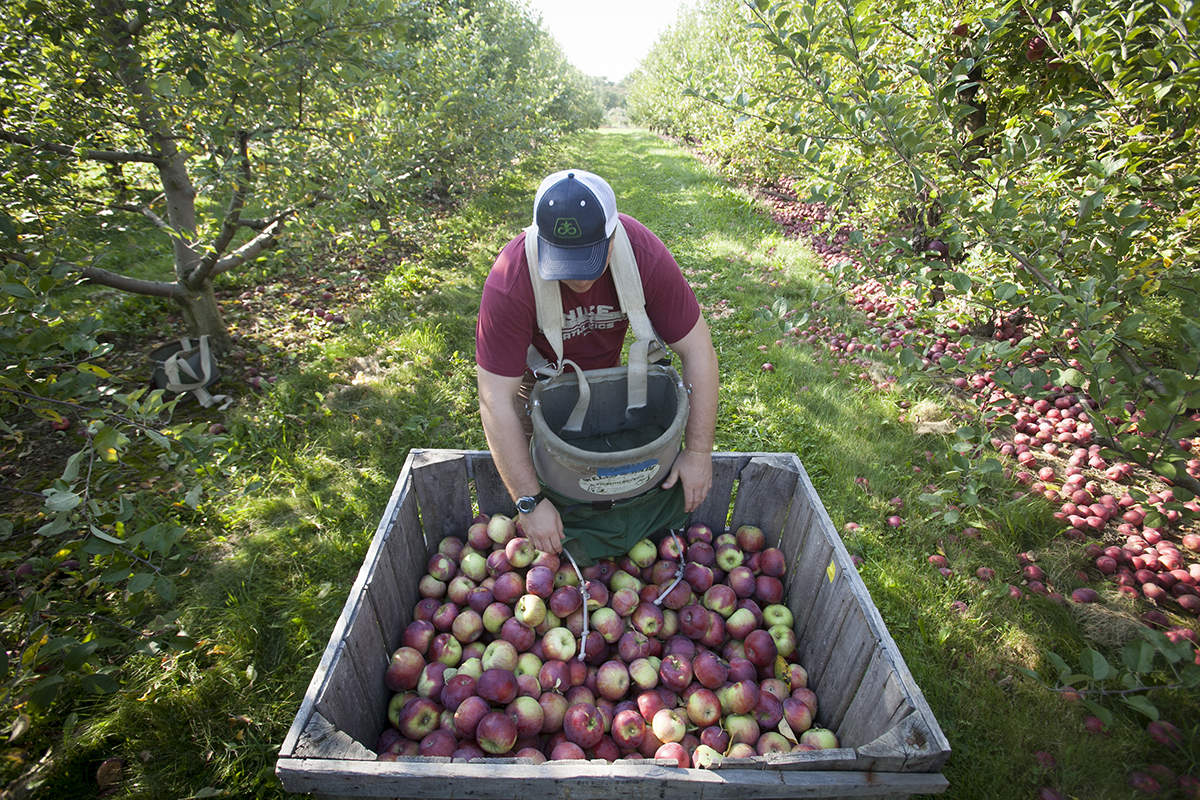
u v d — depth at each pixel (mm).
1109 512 3252
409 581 2350
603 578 2441
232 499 3422
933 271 3143
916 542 3184
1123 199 3088
